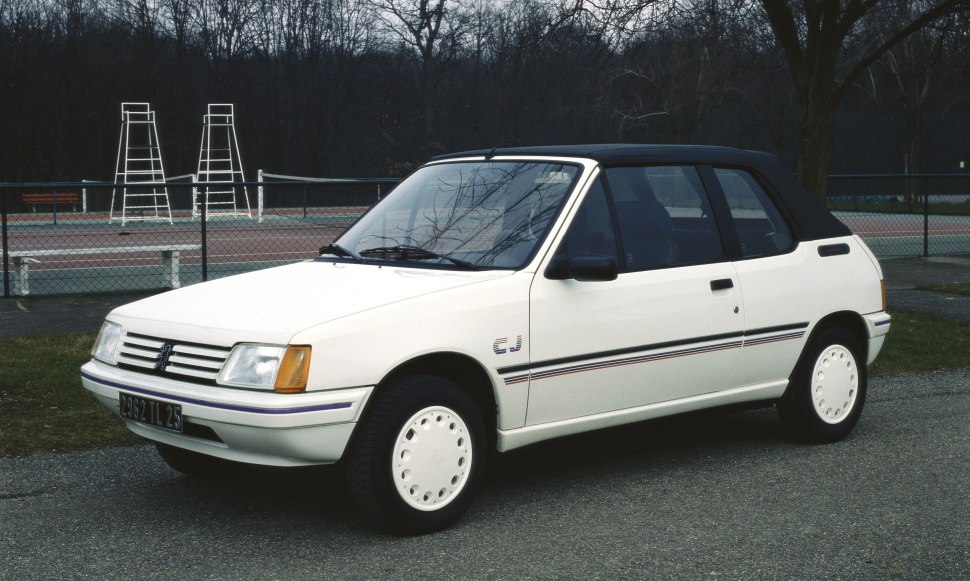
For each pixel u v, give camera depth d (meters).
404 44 51.78
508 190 5.57
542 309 5.09
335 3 58.66
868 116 50.62
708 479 5.73
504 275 5.05
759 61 23.50
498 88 46.81
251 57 58.75
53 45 54.62
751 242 6.10
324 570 4.36
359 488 4.62
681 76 32.97
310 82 59.38
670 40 15.31
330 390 4.45
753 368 6.03
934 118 51.38
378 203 6.13
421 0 48.00
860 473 5.83
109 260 18.09
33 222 19.55
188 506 5.25
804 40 19.62
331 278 5.21
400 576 4.29
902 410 7.45
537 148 5.83
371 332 4.57
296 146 59.84
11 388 7.74
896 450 6.33
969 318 11.80
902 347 9.96
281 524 4.96
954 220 23.77
